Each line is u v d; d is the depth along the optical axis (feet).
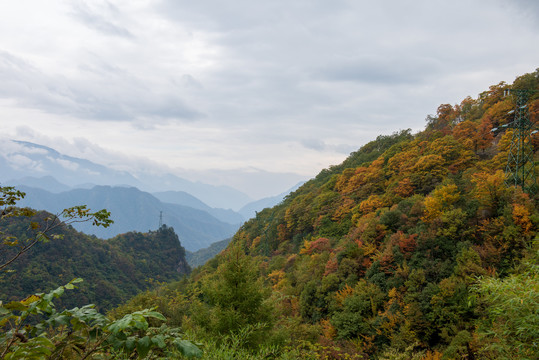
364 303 82.64
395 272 87.56
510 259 72.84
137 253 501.97
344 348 67.92
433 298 69.21
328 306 95.14
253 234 295.69
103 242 439.63
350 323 78.38
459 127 191.21
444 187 101.30
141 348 6.49
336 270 109.70
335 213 185.68
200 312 34.83
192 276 215.10
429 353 57.16
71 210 8.03
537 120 162.20
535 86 211.00
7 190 7.49
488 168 140.67
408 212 115.24
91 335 6.73
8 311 6.23
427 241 89.92
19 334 6.23
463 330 57.16
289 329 39.68
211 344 14.65
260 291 34.76
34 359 6.06
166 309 64.34
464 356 46.29
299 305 105.81
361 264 104.27
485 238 82.48
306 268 132.36
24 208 7.84
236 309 33.14
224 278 35.32
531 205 82.02
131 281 391.45
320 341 59.16
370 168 216.33
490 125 189.06
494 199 93.25
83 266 339.57
